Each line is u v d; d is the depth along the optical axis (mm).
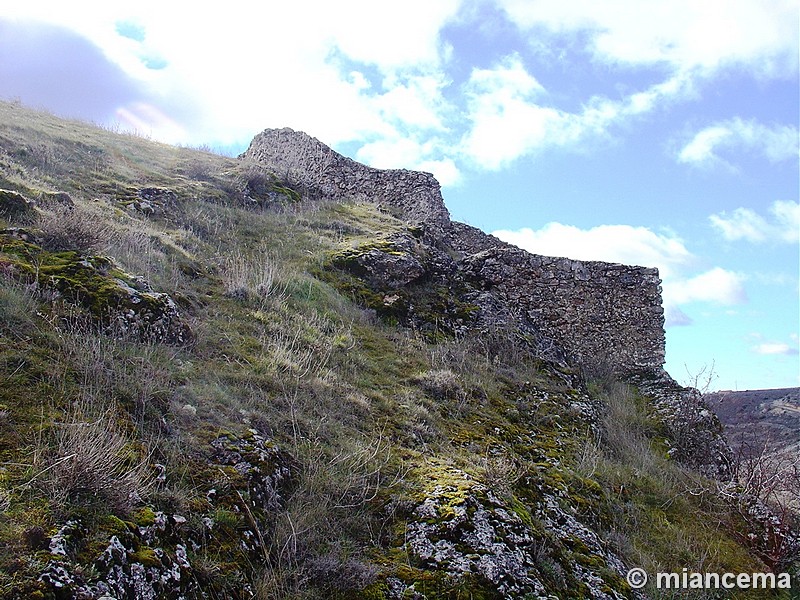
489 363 10664
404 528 5312
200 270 9641
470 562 4953
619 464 9203
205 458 5000
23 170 10609
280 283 10156
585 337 14156
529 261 14398
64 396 4770
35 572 3207
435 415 7949
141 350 6078
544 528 6082
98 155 14109
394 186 18391
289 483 5375
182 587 3814
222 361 6980
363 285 11742
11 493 3648
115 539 3684
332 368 8156
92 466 3988
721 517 8695
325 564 4598
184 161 16203
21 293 5750
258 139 22562
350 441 6367
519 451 8023
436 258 13531
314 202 16281
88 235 7297
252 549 4492
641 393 13203
